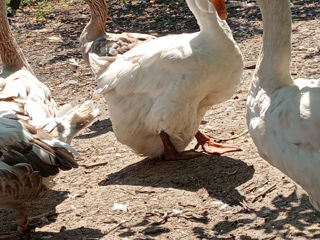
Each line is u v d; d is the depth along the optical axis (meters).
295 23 11.02
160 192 5.53
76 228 5.05
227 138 6.62
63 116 5.38
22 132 4.70
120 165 6.30
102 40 7.79
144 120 6.03
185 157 6.14
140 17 12.92
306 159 4.10
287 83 4.71
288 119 4.24
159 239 4.75
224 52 5.80
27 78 6.05
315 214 4.89
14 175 4.57
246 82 8.30
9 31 6.45
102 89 6.10
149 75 5.87
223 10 5.29
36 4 14.73
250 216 4.98
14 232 5.09
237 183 5.56
